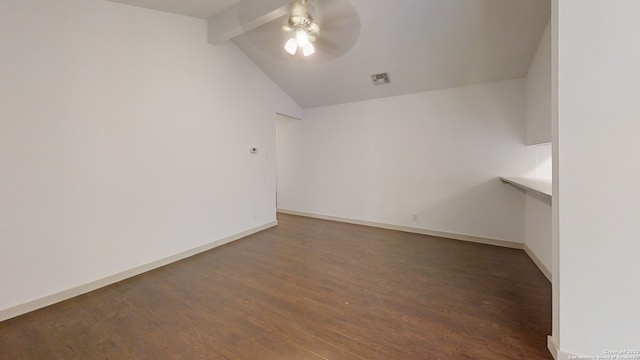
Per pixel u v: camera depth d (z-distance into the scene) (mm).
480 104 3557
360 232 4184
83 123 2271
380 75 3744
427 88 3859
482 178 3590
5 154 1888
